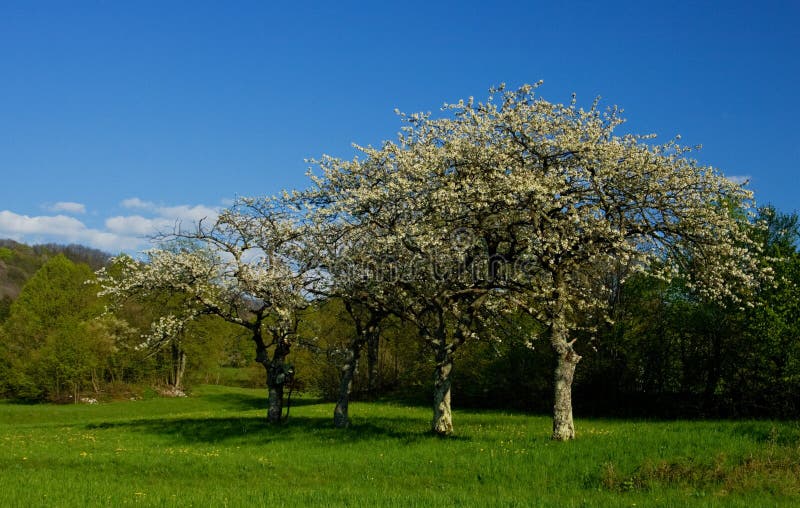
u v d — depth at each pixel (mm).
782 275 30828
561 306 22234
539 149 22094
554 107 22562
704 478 15273
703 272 21656
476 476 17141
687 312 35875
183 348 58562
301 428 27094
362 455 20516
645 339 38688
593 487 15477
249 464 19453
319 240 25516
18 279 89688
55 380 58344
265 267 26562
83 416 52125
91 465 19953
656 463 16500
